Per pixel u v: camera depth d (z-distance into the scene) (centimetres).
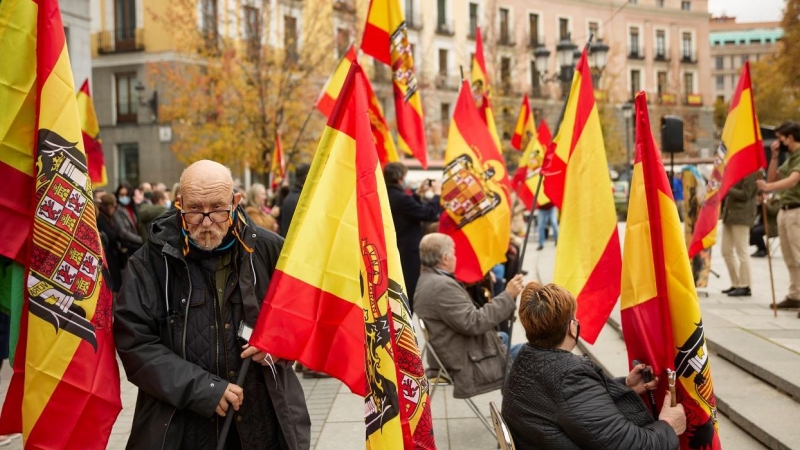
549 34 5203
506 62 4716
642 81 5788
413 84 760
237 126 2809
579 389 328
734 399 563
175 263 322
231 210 319
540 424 331
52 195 313
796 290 864
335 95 916
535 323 344
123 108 3366
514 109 4319
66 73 321
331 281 337
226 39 2881
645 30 5788
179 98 2873
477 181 710
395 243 336
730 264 998
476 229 706
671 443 327
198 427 320
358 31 3400
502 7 4916
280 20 3291
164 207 1148
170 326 321
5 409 319
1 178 318
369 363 328
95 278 319
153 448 311
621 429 321
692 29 6028
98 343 316
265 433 327
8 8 321
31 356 308
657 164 363
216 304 323
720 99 5994
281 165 1518
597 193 500
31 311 309
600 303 492
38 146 314
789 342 688
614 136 4350
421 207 862
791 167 827
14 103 320
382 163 864
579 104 512
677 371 360
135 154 3372
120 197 1331
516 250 998
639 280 369
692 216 1027
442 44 4659
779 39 3172
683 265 358
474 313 543
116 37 3338
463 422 629
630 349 377
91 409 311
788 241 847
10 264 346
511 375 351
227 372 321
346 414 652
